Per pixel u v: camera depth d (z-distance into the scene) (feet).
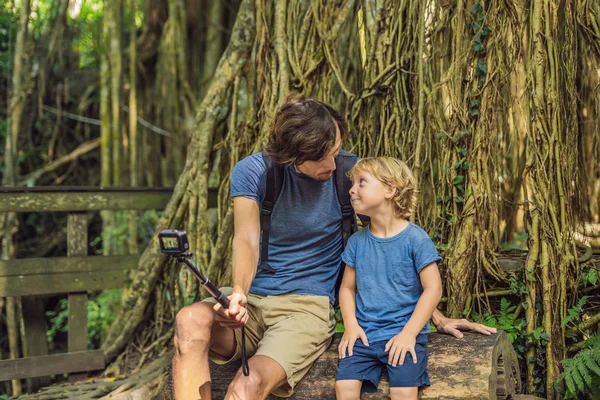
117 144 20.92
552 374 9.94
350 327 8.20
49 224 23.90
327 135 7.86
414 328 7.82
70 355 13.47
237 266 7.98
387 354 7.84
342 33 13.65
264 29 13.03
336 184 8.63
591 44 10.75
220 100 13.74
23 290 13.01
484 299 10.87
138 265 13.87
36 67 22.97
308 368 8.33
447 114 11.21
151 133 22.61
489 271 10.67
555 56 10.33
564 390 10.03
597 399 9.64
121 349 13.99
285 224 8.52
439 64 11.43
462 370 7.90
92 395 12.72
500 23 10.62
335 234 8.74
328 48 12.48
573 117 10.62
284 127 7.98
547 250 10.14
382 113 11.84
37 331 13.67
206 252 13.61
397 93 11.64
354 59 13.17
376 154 11.83
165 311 13.98
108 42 20.77
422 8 11.35
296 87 12.68
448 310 10.69
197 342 7.69
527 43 10.63
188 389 7.55
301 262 8.55
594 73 11.72
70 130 24.26
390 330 8.04
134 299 13.85
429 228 11.37
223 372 8.59
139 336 14.10
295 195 8.48
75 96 23.94
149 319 14.16
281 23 12.80
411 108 11.59
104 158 20.86
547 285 10.07
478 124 10.75
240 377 7.55
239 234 8.25
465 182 10.87
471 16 10.91
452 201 11.00
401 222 8.39
